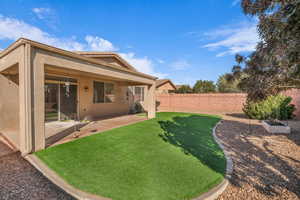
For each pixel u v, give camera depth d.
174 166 3.67
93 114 10.61
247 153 4.73
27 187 2.76
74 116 9.34
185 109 18.31
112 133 6.13
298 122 9.58
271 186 3.02
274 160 4.22
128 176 3.14
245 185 3.05
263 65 3.58
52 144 4.64
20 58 3.91
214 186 2.91
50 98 8.17
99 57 9.90
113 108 12.50
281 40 2.69
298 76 2.99
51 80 8.10
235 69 4.47
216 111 16.30
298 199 2.63
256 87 3.70
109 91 12.05
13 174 3.17
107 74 6.61
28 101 3.87
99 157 3.93
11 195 2.54
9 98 5.90
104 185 2.82
